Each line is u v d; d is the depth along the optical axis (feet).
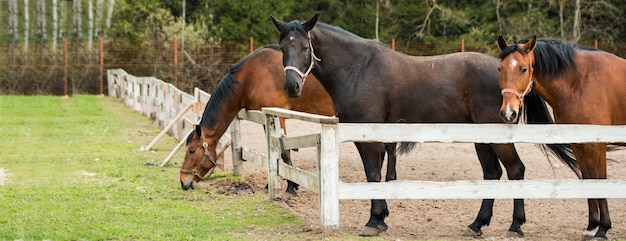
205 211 28.96
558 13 129.08
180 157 44.88
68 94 101.60
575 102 24.20
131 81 84.28
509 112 22.63
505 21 130.82
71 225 25.76
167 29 115.34
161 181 35.88
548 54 24.00
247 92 34.09
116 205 29.73
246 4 129.39
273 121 31.09
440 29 134.41
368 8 134.51
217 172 39.09
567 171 38.96
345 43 25.84
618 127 23.54
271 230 25.34
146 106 74.18
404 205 30.63
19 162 40.83
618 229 25.99
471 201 31.45
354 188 23.65
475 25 132.16
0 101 85.40
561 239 24.39
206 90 103.60
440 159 43.96
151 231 24.91
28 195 31.32
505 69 22.98
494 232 25.85
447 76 25.25
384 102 25.29
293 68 24.95
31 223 26.13
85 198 31.09
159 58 104.22
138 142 52.65
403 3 135.64
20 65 89.92
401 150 29.96
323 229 23.91
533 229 26.27
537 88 24.41
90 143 51.29
